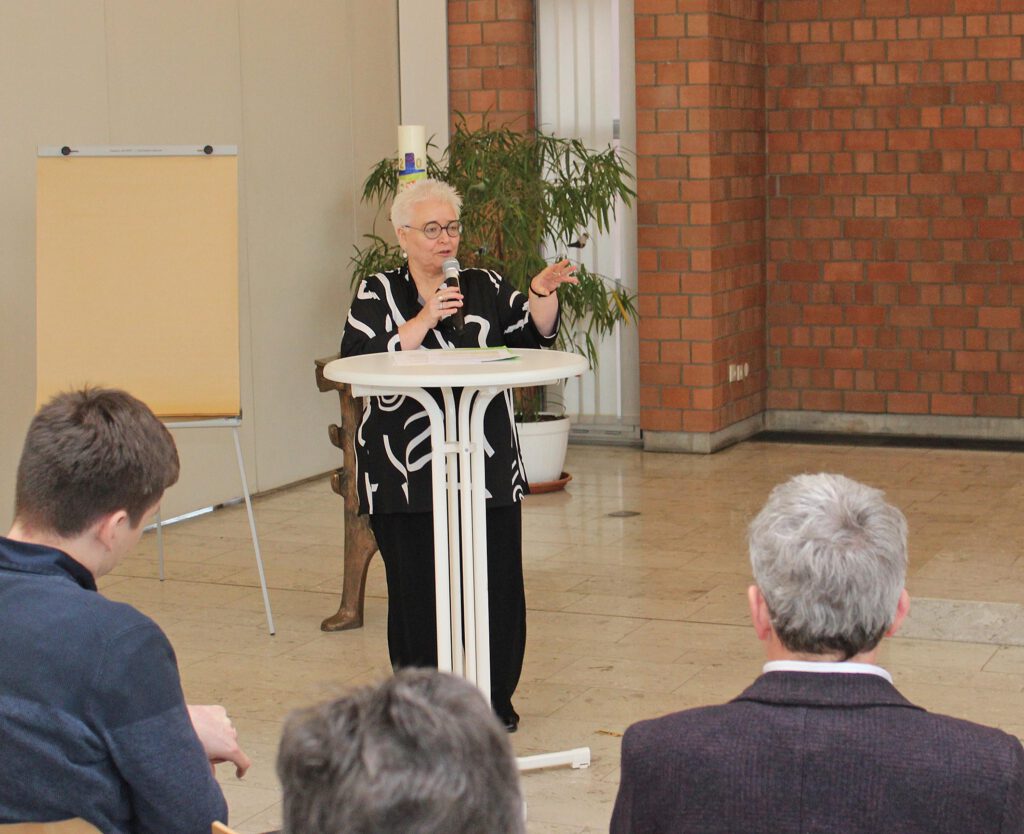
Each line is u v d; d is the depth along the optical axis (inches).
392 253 275.6
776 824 53.9
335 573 208.1
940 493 249.6
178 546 226.1
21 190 211.8
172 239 181.3
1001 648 165.0
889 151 301.4
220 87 249.6
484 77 301.0
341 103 281.6
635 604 186.4
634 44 295.9
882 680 56.9
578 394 312.2
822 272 310.7
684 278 289.9
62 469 66.5
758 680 58.1
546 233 258.4
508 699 139.0
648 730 57.5
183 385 179.9
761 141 309.9
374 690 37.2
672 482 266.2
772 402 319.6
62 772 63.8
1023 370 297.3
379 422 132.6
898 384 307.7
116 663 64.1
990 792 52.4
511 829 36.6
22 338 213.0
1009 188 293.4
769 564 58.0
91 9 222.7
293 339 269.9
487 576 129.4
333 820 35.0
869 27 299.3
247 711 150.3
